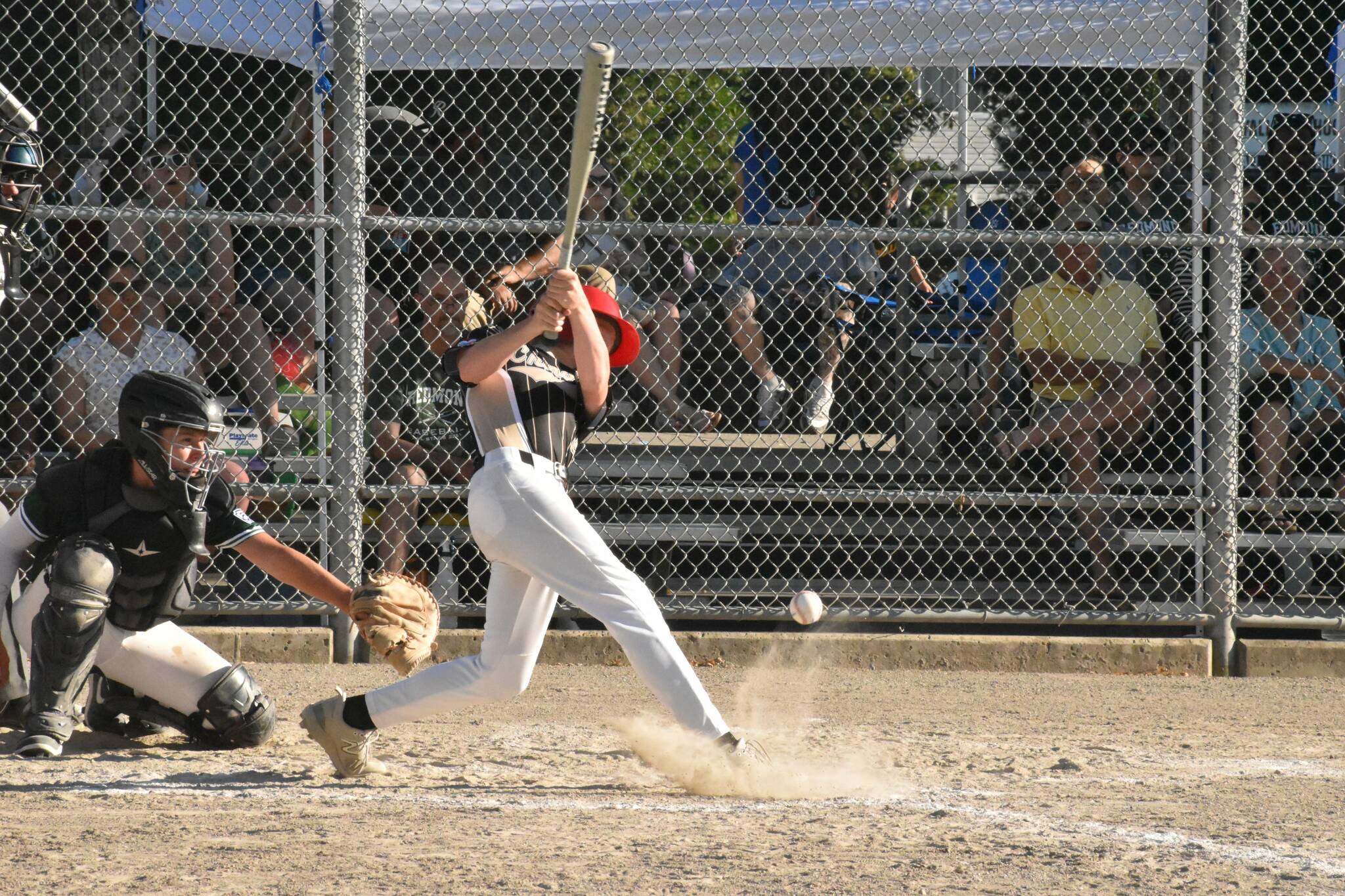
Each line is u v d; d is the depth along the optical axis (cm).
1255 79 2580
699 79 3109
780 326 2769
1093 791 1417
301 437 2484
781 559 2639
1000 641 2328
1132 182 2677
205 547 1506
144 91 2706
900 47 2306
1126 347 2552
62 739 1475
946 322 2809
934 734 1770
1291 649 2300
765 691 2092
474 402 1318
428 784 1409
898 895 977
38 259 2455
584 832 1181
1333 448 2514
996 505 2567
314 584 1477
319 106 2269
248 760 1528
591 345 1287
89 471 1460
